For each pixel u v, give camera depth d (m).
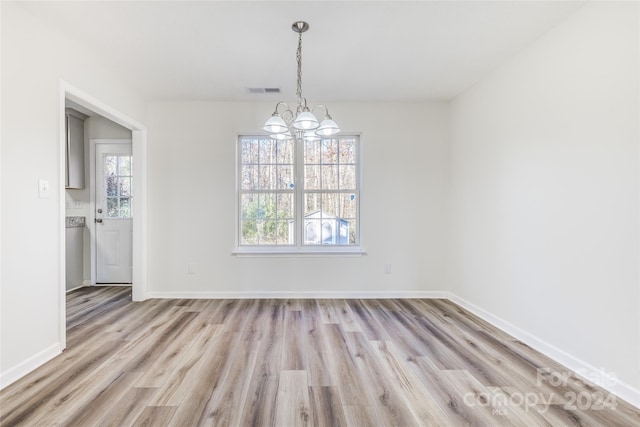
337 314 3.11
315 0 1.91
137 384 1.84
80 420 1.53
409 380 1.91
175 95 3.46
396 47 2.47
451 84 3.19
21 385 1.82
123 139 4.13
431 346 2.39
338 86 3.24
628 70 1.71
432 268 3.75
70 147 3.88
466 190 3.33
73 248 4.01
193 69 2.85
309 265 3.69
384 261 3.72
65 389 1.78
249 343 2.42
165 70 2.86
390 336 2.57
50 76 2.15
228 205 3.66
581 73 1.98
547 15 2.05
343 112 3.70
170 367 2.04
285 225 3.82
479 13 2.04
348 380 1.90
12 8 1.88
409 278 3.74
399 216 3.73
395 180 3.72
